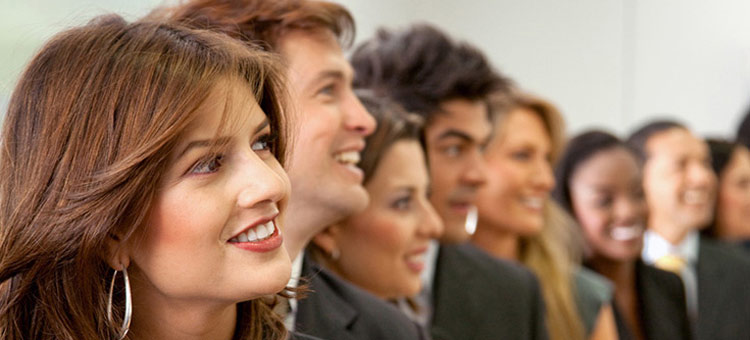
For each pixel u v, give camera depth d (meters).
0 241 1.00
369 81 2.08
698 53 4.93
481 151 2.20
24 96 1.02
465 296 2.08
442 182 2.09
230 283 0.97
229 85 1.00
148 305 1.02
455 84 2.07
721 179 3.46
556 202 2.74
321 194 1.47
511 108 2.41
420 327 1.58
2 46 2.12
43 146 0.99
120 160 0.95
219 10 1.45
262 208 0.98
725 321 3.18
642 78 4.73
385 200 1.69
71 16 1.21
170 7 1.45
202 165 0.98
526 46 4.27
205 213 0.96
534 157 2.43
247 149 1.00
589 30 4.47
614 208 2.71
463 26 4.03
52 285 0.99
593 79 4.50
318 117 1.46
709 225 3.46
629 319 2.76
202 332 1.04
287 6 1.48
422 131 1.81
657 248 3.26
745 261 3.25
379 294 1.72
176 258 0.96
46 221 0.97
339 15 1.54
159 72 0.97
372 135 1.69
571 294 2.53
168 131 0.94
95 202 0.94
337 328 1.46
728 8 4.96
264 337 1.13
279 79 1.11
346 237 1.70
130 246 0.98
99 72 0.98
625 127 4.66
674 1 4.80
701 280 3.21
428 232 1.75
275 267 0.98
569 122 4.45
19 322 1.01
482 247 2.44
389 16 3.66
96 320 0.99
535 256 2.52
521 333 2.12
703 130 4.96
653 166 3.26
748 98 5.24
